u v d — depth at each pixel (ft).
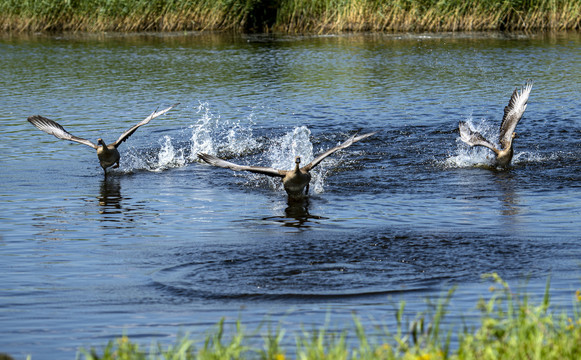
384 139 95.25
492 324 33.32
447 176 78.95
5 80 142.72
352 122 105.50
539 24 208.64
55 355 37.70
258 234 59.88
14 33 216.74
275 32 215.51
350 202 69.87
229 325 41.39
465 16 208.23
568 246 55.21
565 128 99.40
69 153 91.20
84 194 73.61
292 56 169.07
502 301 43.88
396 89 130.21
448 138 95.55
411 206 68.03
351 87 132.77
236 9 217.77
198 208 68.54
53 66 158.71
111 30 218.59
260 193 74.13
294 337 39.09
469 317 41.27
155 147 93.86
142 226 62.69
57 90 132.67
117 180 79.41
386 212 66.13
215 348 34.30
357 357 34.19
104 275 50.67
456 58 162.09
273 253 54.65
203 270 51.37
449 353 35.58
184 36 207.92
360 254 54.13
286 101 121.80
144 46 187.62
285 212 66.80
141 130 103.45
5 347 38.78
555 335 33.83
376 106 116.47
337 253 54.44
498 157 81.25
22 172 81.82
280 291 47.01
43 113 113.50
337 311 43.27
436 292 46.14
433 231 59.77
